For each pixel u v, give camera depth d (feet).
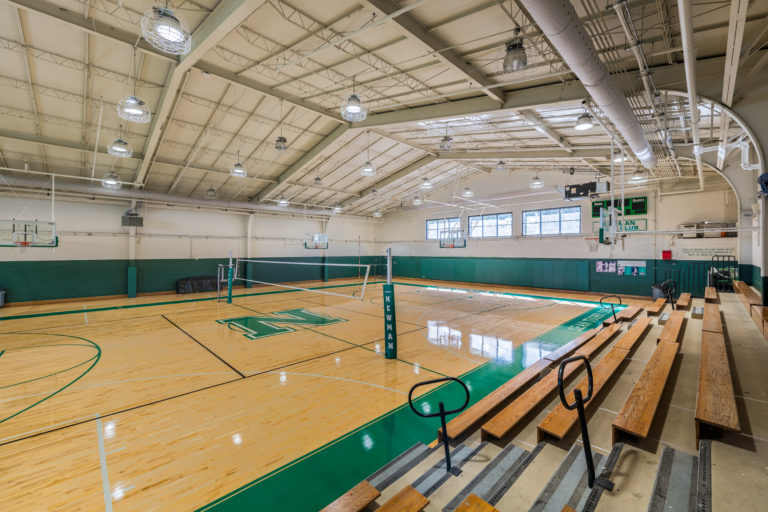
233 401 17.21
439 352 25.12
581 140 33.99
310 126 38.63
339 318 37.04
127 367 21.97
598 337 22.21
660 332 21.38
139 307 43.32
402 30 18.61
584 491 8.39
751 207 32.35
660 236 46.55
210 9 19.98
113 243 50.21
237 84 27.53
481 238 65.98
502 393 14.96
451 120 33.96
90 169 41.37
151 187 49.42
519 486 8.97
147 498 10.59
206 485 11.18
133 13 20.53
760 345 18.34
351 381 19.69
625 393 14.39
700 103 20.25
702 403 10.51
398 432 14.29
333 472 11.80
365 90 29.12
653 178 42.14
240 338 28.86
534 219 59.06
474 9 17.76
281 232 68.95
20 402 17.12
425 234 76.33
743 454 9.07
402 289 61.31
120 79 27.02
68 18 20.18
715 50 17.89
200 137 37.78
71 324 33.83
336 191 61.98
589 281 52.90
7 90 27.04
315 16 20.57
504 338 28.84
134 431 14.47
